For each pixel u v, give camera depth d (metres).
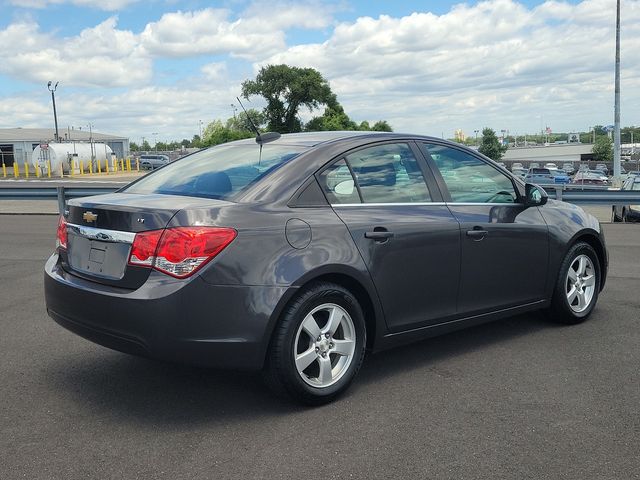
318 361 3.87
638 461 3.18
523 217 5.12
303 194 3.94
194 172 4.39
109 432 3.54
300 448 3.34
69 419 3.71
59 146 50.28
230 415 3.77
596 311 6.13
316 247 3.81
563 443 3.38
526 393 4.07
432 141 4.83
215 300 3.49
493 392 4.10
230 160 4.42
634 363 4.64
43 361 4.72
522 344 5.11
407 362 4.71
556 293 5.46
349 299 3.95
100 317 3.62
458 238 4.56
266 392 4.12
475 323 4.84
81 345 5.10
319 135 4.57
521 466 3.13
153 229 3.52
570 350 4.95
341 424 3.63
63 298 3.87
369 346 4.27
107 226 3.71
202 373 4.48
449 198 4.67
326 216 3.95
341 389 3.95
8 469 3.12
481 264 4.74
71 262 4.00
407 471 3.09
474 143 97.69
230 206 3.68
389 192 4.36
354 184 4.21
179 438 3.46
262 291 3.58
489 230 4.78
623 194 14.70
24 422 3.67
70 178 46.56
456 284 4.59
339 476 3.05
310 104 69.69
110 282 3.65
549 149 127.44
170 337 3.44
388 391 4.13
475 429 3.55
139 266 3.53
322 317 3.95
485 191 4.98
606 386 4.19
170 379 4.36
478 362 4.69
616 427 3.56
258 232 3.64
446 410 3.82
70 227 4.03
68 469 3.12
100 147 56.09
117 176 49.41
